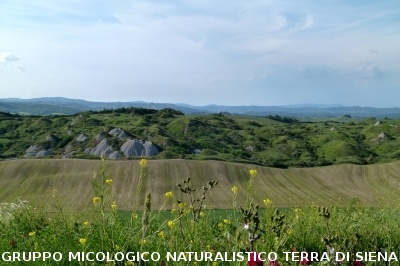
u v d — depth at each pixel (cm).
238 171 8062
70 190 7225
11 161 8200
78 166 7994
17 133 16112
